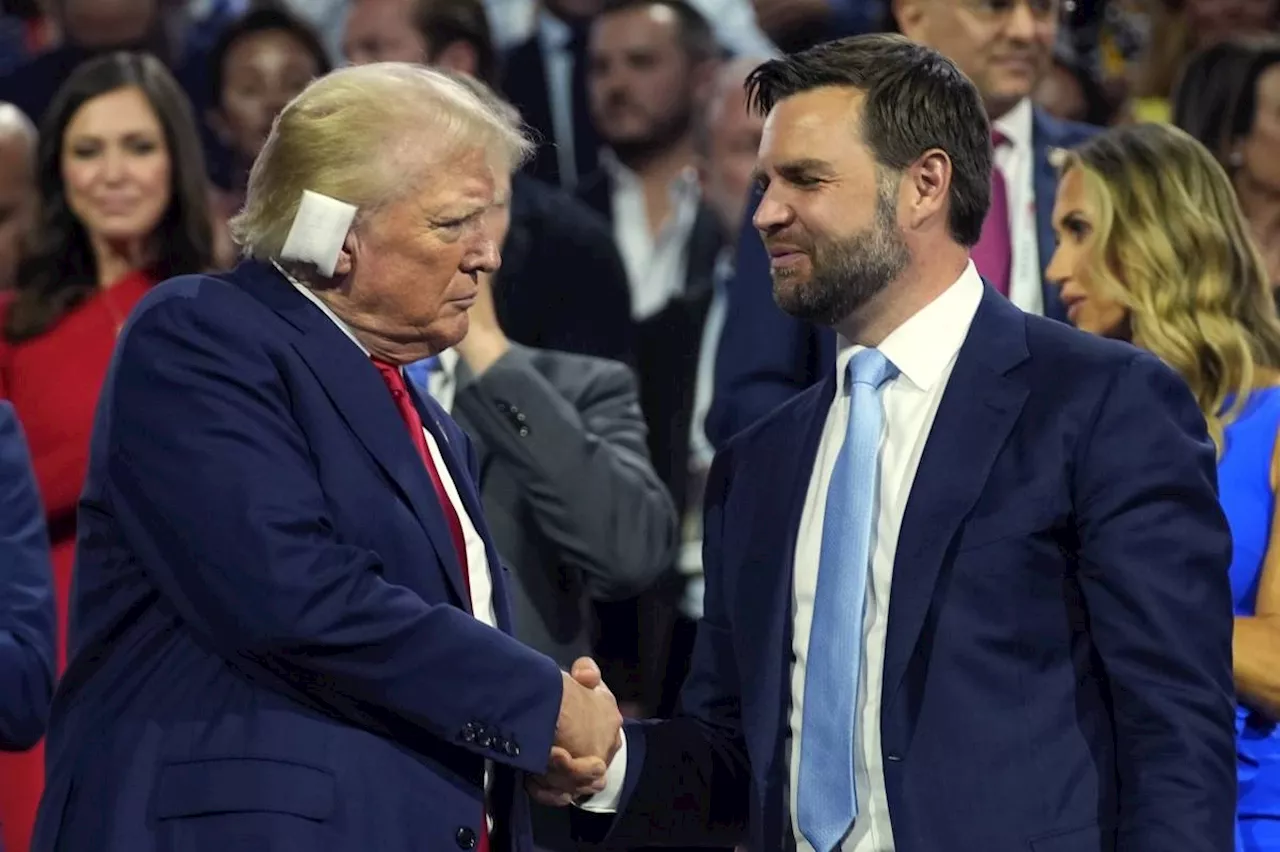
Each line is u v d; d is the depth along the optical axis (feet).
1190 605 27.17
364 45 61.41
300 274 29.09
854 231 28.89
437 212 28.60
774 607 29.86
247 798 26.94
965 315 29.63
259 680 27.71
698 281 57.47
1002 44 44.37
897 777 27.66
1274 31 59.88
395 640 27.27
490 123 29.40
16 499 33.32
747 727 29.89
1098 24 60.08
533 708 28.04
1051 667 27.84
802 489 30.27
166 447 27.61
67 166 47.19
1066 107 58.03
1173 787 26.35
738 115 58.80
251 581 26.96
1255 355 36.24
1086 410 28.12
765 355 40.75
